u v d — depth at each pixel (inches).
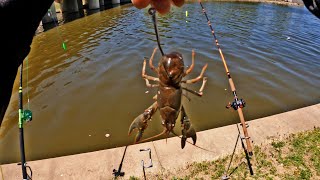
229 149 246.1
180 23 879.7
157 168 229.9
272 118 288.8
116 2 1382.9
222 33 755.4
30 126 357.4
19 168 236.8
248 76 477.1
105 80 479.2
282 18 932.6
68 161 242.4
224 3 1257.4
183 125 114.0
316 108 303.6
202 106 376.2
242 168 225.1
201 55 577.3
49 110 391.2
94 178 224.1
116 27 874.8
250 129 272.1
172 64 88.3
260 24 852.6
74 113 382.3
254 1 1299.2
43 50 664.4
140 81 468.1
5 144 324.8
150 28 838.5
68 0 1125.7
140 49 639.8
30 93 441.4
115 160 240.5
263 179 213.8
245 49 619.2
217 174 221.3
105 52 633.0
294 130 268.8
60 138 331.3
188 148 248.5
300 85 447.8
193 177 220.4
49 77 501.7
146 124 108.2
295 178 212.5
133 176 224.2
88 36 783.1
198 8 1130.0
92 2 1212.5
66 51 652.1
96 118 369.1
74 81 482.3
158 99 95.9
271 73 491.2
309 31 767.7
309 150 239.8
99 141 322.0
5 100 30.0
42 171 232.4
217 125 334.6
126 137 325.7
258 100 402.0
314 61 550.0
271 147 247.0
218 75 476.1
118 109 387.5
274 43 664.4
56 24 935.7
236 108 195.6
